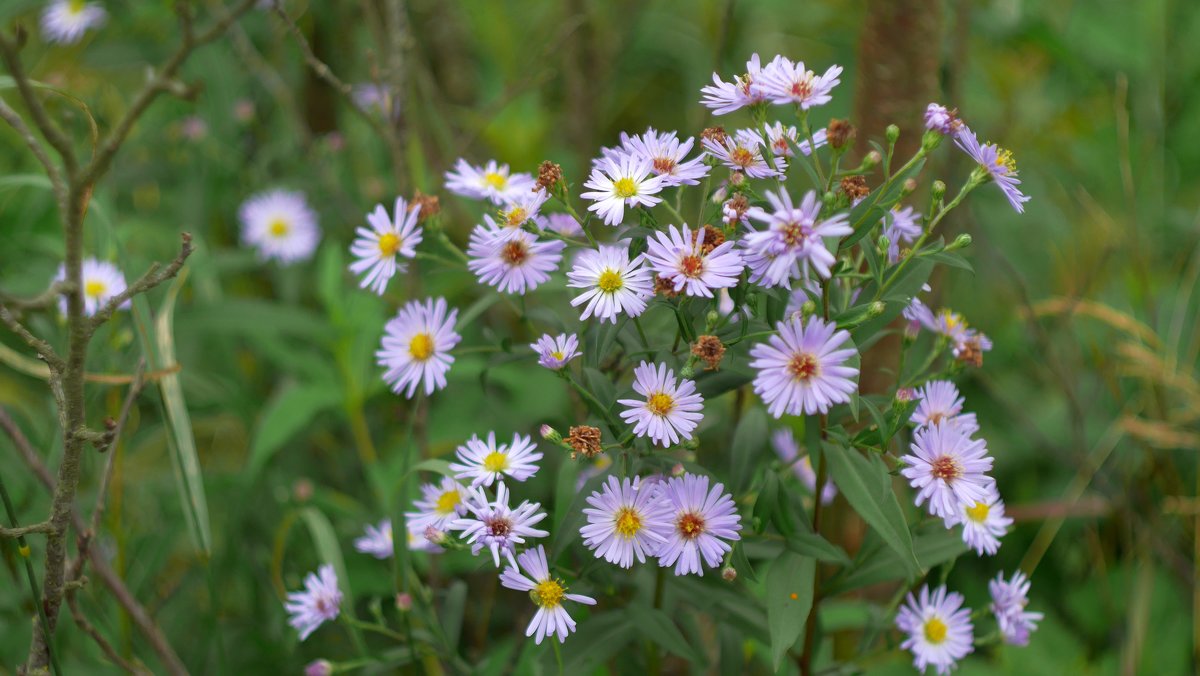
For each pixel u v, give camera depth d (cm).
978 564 74
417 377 53
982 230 78
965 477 49
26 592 62
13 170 85
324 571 58
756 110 51
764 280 48
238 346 85
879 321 51
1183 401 80
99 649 62
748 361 51
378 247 54
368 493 75
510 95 76
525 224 51
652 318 56
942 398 52
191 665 65
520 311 55
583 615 57
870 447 51
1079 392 82
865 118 64
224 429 82
